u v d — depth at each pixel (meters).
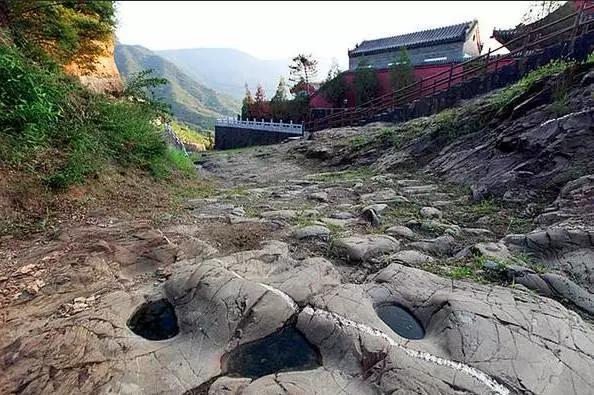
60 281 3.90
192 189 9.13
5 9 8.09
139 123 9.22
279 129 25.11
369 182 9.52
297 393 2.68
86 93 8.82
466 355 2.96
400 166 10.75
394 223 6.12
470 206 6.65
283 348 3.26
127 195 6.95
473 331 3.17
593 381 2.78
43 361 2.93
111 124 8.30
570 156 6.16
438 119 11.88
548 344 3.06
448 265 4.57
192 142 34.81
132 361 3.02
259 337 3.36
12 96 5.96
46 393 2.69
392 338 3.19
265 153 18.67
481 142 8.94
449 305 3.52
